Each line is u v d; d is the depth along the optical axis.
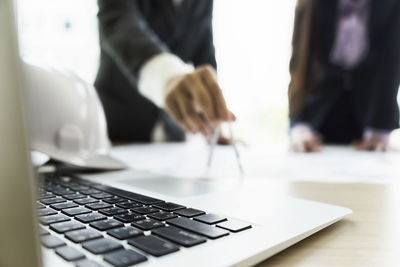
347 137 1.21
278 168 0.61
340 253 0.23
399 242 0.25
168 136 1.25
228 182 0.48
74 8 1.56
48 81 0.53
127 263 0.18
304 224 0.25
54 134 0.53
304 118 1.14
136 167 0.63
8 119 0.14
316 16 1.10
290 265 0.21
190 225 0.24
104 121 0.62
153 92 0.78
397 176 0.52
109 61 1.19
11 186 0.15
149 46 0.80
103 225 0.24
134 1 1.04
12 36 0.14
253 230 0.24
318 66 1.14
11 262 0.15
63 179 0.46
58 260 0.18
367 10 1.08
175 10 1.18
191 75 0.63
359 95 1.14
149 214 0.27
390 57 1.04
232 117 0.59
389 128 1.03
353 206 0.34
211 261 0.19
